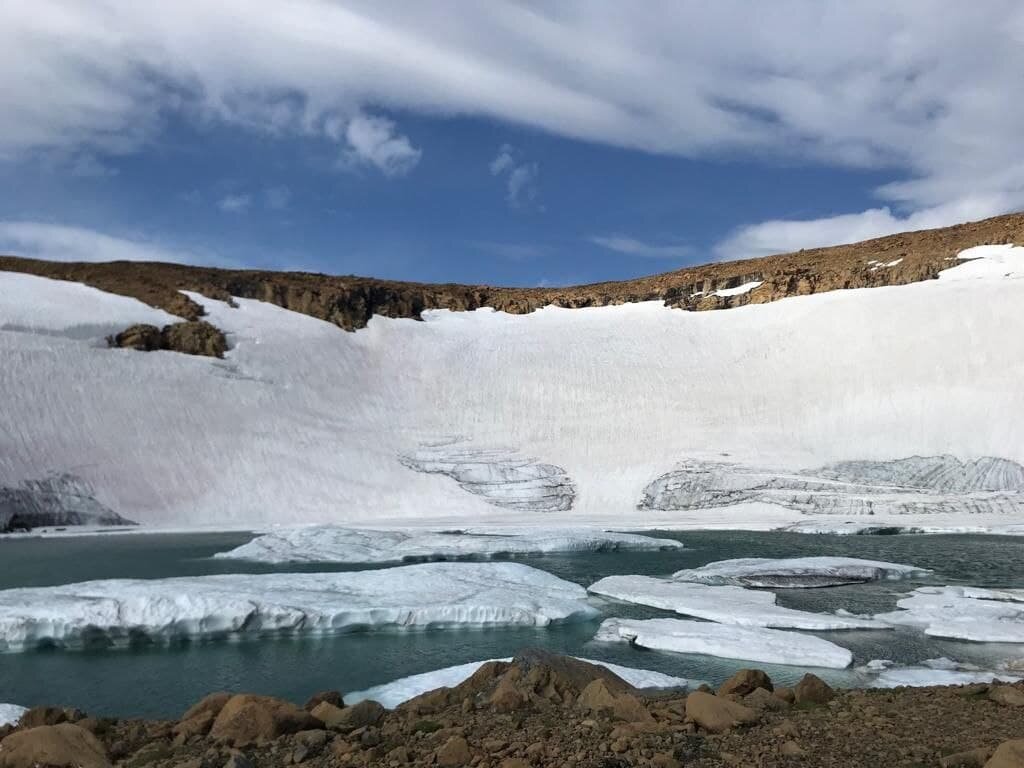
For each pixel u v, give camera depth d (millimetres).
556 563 30688
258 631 17953
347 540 33406
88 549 35188
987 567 28328
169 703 13156
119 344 59562
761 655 15328
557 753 6770
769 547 34938
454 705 9461
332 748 7594
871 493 49469
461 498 53875
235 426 55875
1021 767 5500
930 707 8406
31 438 47250
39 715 8781
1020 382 56000
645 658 15594
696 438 58594
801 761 6395
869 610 20484
